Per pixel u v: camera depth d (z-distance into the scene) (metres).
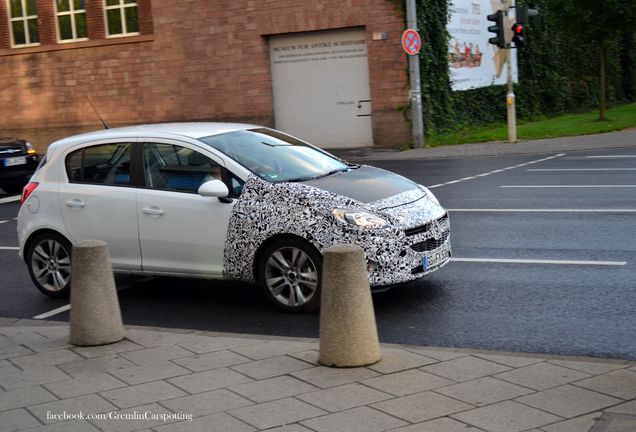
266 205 7.68
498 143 23.88
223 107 28.12
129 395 5.46
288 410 5.01
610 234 10.18
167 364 6.09
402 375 5.54
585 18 28.36
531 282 8.21
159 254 8.32
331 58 26.42
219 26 27.75
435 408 4.90
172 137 8.40
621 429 4.44
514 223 11.41
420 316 7.36
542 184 14.98
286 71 27.19
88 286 6.75
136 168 8.52
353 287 5.77
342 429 4.66
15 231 14.40
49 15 30.59
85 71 30.33
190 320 7.88
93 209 8.65
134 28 29.34
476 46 28.88
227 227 7.86
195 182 8.14
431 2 25.80
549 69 34.41
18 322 8.16
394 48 25.12
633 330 6.52
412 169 19.33
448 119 26.86
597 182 14.67
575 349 6.17
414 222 7.47
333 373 5.66
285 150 8.46
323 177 8.05
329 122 26.77
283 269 7.68
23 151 19.53
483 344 6.46
